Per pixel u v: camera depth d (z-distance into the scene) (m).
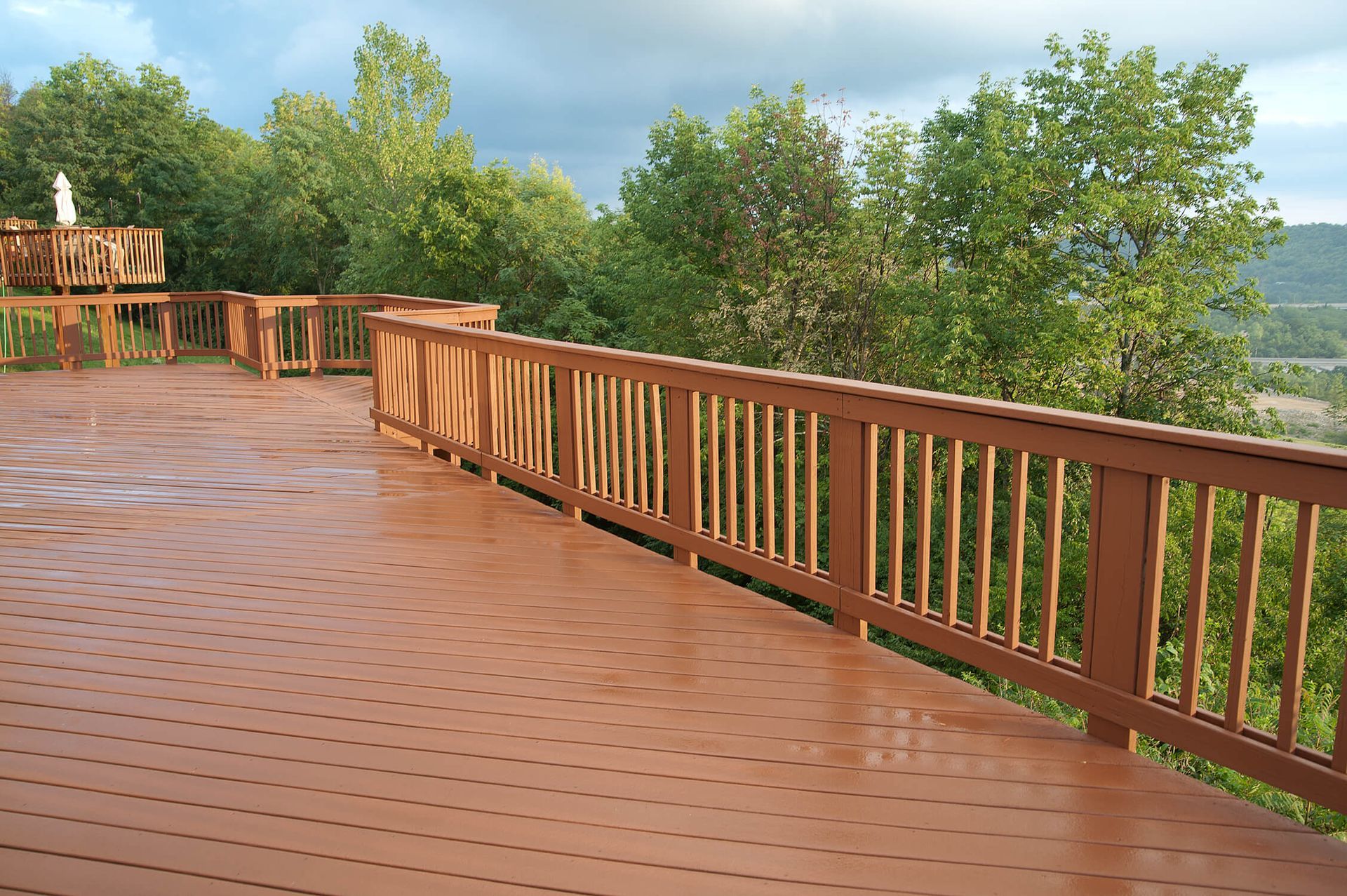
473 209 30.55
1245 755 2.29
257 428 8.41
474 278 31.75
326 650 3.35
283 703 2.90
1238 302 20.58
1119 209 19.66
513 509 5.49
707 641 3.45
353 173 40.78
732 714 2.85
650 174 27.56
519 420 5.79
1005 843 2.17
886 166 23.56
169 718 2.79
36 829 2.19
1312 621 19.59
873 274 23.47
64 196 20.55
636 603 3.87
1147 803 2.35
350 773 2.47
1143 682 2.54
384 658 3.27
